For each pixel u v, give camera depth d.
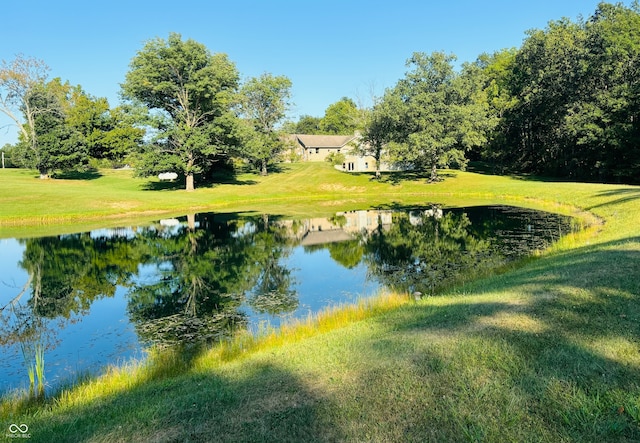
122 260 18.52
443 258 16.55
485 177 48.56
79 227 27.33
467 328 6.55
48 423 5.22
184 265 17.39
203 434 4.41
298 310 11.38
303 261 17.55
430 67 43.53
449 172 53.12
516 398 4.51
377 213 32.38
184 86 43.47
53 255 19.62
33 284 14.98
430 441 4.00
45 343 9.77
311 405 4.80
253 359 6.83
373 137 50.19
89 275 16.08
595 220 21.08
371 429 4.25
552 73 41.81
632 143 35.50
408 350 5.99
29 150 48.84
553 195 32.41
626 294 7.00
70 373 8.17
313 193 46.25
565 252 12.96
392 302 9.92
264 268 16.50
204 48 44.69
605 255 9.95
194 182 51.69
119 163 68.06
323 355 6.35
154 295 13.30
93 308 12.23
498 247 17.88
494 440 3.92
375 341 6.63
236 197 41.69
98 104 67.56
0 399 6.79
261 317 10.94
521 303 7.42
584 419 4.10
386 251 18.73
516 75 52.81
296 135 83.56
